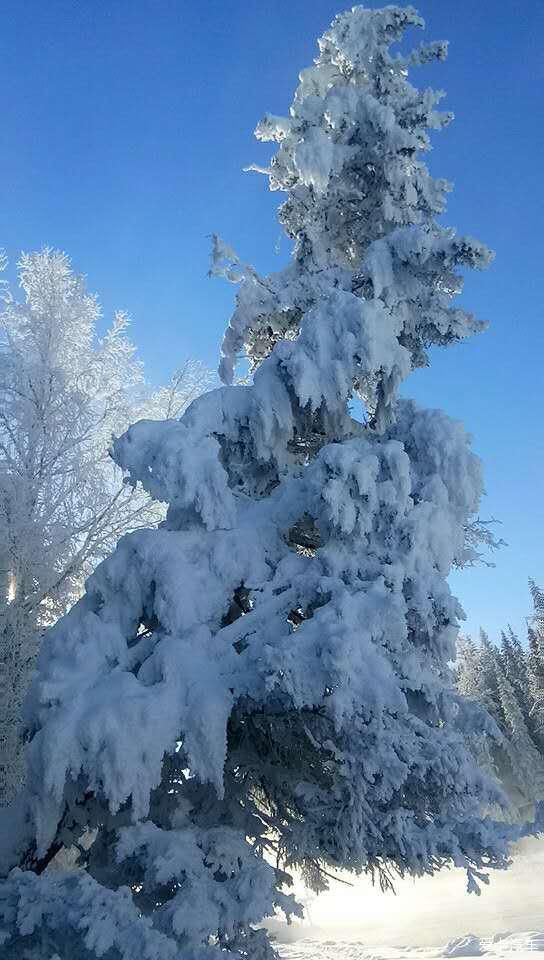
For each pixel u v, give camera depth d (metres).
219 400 6.85
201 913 4.40
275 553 6.38
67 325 12.88
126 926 3.76
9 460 11.29
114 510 11.73
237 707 5.68
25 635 9.95
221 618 6.34
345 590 5.36
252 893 4.63
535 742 40.75
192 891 4.55
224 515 6.27
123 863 5.38
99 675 5.57
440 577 5.74
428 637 5.77
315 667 4.93
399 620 5.17
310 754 6.28
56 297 12.81
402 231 7.19
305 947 14.34
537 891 19.36
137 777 4.88
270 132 8.61
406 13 8.50
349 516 5.66
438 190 8.03
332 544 5.96
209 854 5.12
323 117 8.45
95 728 4.95
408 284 7.28
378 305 6.77
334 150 8.08
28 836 5.64
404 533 5.77
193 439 6.23
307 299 7.77
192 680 5.34
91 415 12.71
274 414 6.78
